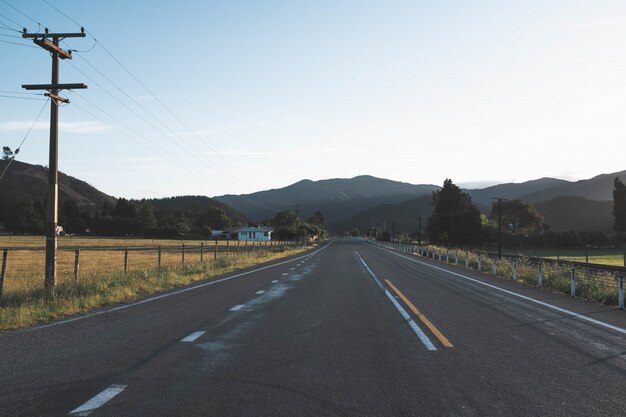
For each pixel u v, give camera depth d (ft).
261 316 35.73
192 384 18.60
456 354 23.68
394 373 20.21
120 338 27.50
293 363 21.86
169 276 65.62
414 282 65.41
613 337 28.09
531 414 15.47
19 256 153.48
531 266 81.05
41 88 53.72
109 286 52.08
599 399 16.94
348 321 33.47
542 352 24.20
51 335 28.37
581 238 315.17
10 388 18.04
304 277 74.23
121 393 17.47
